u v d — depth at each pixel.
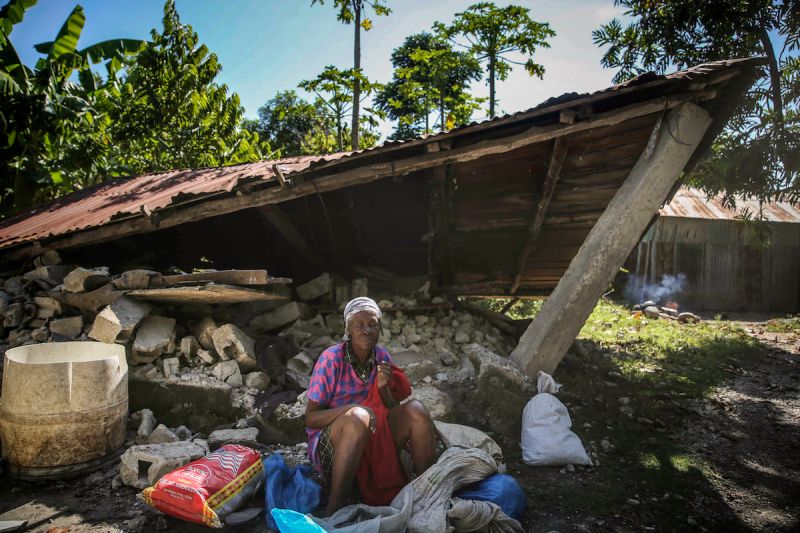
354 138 16.20
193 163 15.27
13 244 5.70
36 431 3.22
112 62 11.82
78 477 3.31
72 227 5.55
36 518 2.85
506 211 5.76
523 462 3.64
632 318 10.75
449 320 6.09
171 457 3.17
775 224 15.37
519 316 9.74
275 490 2.78
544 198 5.31
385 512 2.46
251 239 7.00
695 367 6.54
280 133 26.95
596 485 3.33
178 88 14.34
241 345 4.41
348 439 2.62
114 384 3.50
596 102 4.26
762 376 6.39
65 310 4.81
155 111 14.34
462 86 21.58
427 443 2.83
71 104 9.96
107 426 3.43
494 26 18.11
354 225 6.45
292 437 3.84
